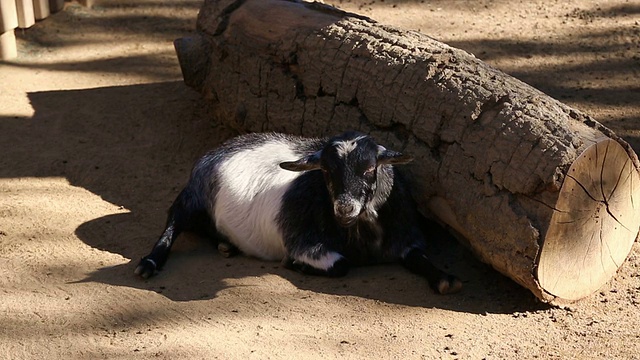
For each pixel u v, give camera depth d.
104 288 5.84
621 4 10.59
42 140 8.22
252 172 6.48
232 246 6.52
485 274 5.95
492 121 5.63
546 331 5.24
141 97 9.09
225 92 7.87
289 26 7.32
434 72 6.12
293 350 5.04
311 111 6.98
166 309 5.55
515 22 10.27
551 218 5.23
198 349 5.07
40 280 5.95
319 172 6.14
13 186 7.38
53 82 9.44
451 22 10.30
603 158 5.29
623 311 5.46
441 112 5.93
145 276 5.95
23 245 6.43
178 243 6.70
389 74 6.34
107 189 7.39
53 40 10.34
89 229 6.70
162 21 10.77
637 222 5.68
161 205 7.14
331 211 5.99
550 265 5.36
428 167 5.98
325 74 6.84
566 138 5.27
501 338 5.17
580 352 5.00
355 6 10.74
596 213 5.39
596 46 9.64
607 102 8.48
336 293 5.75
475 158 5.65
